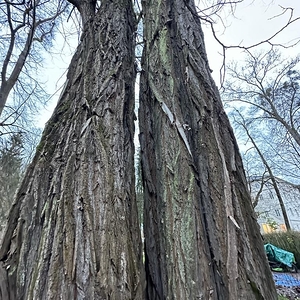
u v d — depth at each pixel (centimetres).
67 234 91
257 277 96
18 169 601
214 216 107
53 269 84
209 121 133
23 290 85
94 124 124
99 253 88
